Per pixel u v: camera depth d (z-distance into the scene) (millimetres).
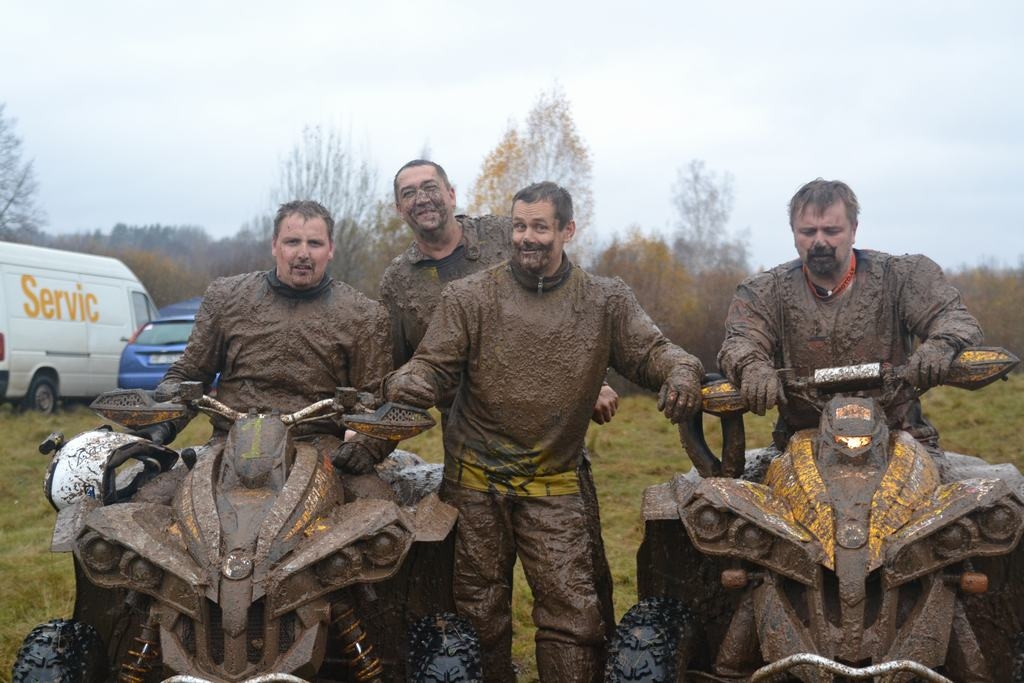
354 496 4590
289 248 5141
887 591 3812
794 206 5133
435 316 4953
